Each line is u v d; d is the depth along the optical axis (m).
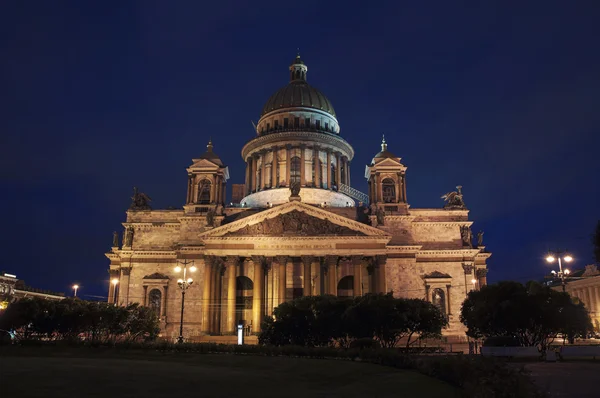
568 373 41.00
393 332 65.44
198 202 102.69
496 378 27.84
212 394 28.33
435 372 37.72
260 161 126.00
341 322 66.38
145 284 96.81
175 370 38.38
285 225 92.56
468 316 68.00
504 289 64.25
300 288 95.25
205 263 91.81
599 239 37.72
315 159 122.88
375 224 96.62
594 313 117.94
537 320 61.44
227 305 90.94
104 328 67.69
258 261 91.44
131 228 101.69
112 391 27.20
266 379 36.41
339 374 40.75
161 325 93.94
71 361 42.75
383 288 90.25
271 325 69.25
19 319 64.62
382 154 107.44
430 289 95.81
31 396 24.53
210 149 108.62
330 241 91.69
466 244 100.50
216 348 58.06
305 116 129.25
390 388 32.88
